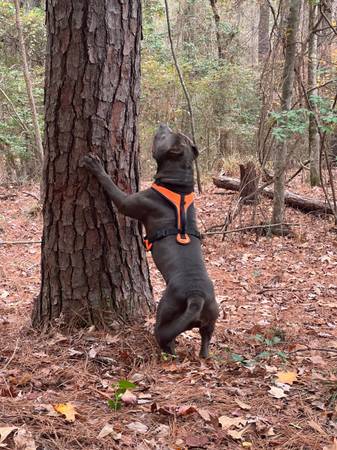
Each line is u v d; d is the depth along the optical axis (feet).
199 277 14.38
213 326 14.96
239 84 54.80
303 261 28.35
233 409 12.32
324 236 32.27
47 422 11.21
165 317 14.30
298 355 16.21
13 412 11.55
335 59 44.96
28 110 47.37
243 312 20.90
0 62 50.62
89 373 13.83
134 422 11.47
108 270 16.03
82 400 12.42
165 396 12.75
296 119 27.78
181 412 11.78
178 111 51.83
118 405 11.98
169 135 15.64
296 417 12.17
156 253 15.06
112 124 15.38
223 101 54.85
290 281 25.25
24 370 13.99
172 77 51.44
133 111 15.89
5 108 48.37
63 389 13.05
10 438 10.55
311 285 24.73
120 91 15.35
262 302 22.33
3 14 49.44
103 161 15.44
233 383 13.67
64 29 14.61
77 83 14.85
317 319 20.43
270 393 13.10
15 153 47.44
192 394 12.83
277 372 14.47
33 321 16.78
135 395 12.71
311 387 13.69
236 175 45.01
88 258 15.87
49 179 15.67
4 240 30.89
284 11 36.45
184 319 13.70
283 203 32.50
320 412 12.42
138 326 16.19
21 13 50.57
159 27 66.08
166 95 52.90
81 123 15.08
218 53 61.57
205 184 44.75
